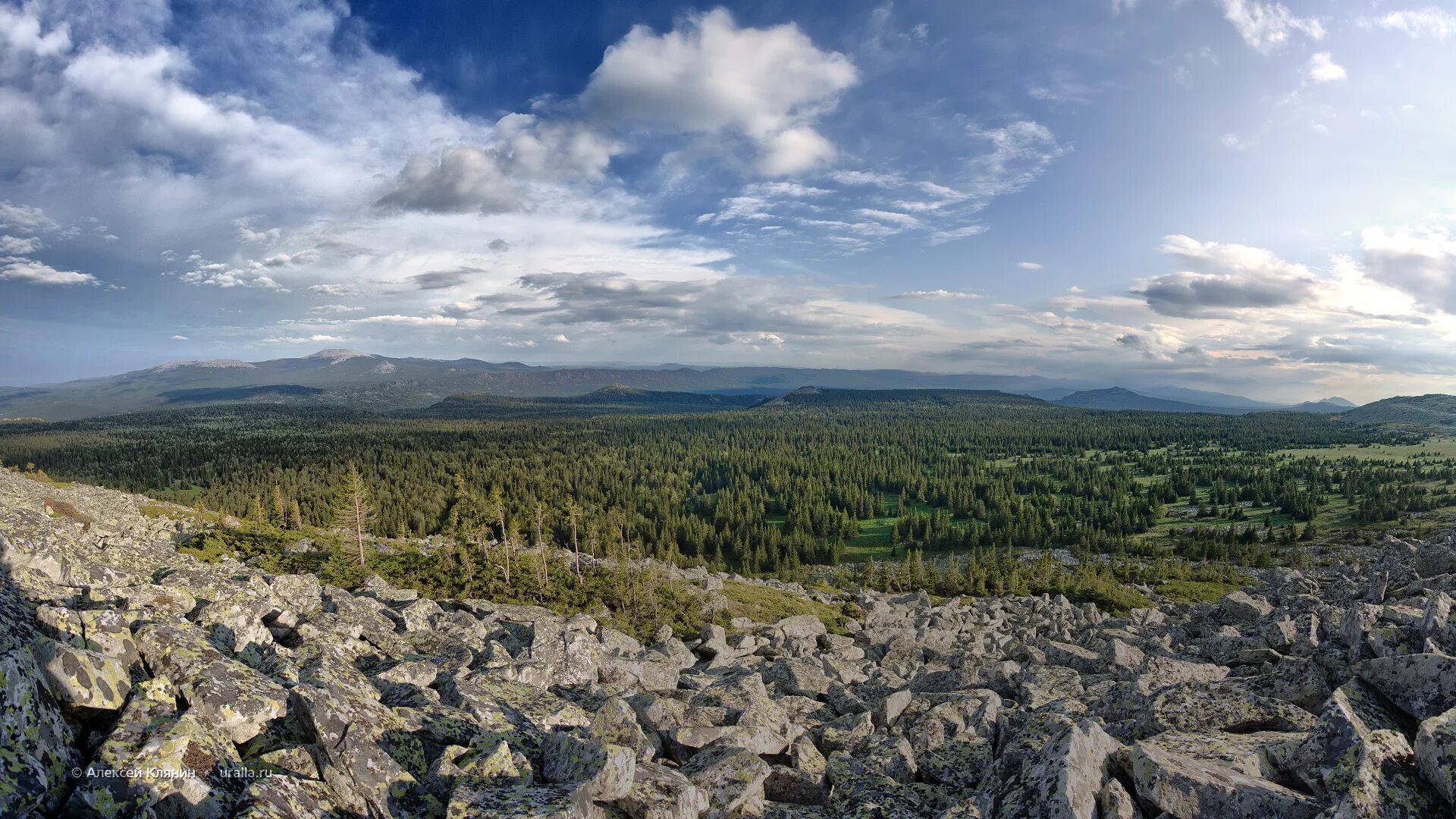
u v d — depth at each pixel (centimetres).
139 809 1109
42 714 1161
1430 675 1588
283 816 1183
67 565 2166
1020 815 1336
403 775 1448
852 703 2872
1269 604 4947
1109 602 10881
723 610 7731
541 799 1368
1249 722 1820
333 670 1977
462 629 3225
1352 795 1166
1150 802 1336
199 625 2103
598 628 4703
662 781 1570
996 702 2456
